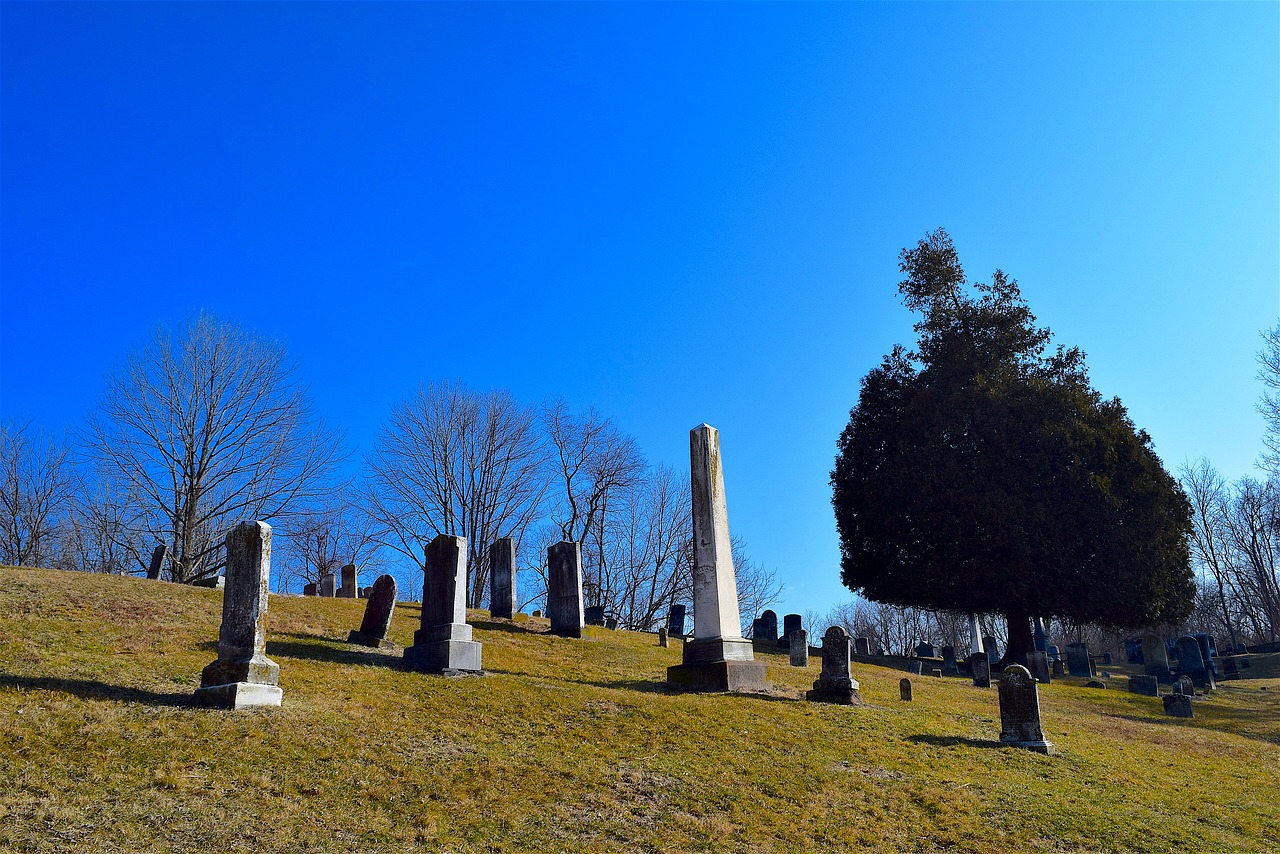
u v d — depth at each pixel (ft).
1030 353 138.21
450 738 41.19
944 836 35.47
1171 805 43.14
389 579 67.62
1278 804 46.16
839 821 35.94
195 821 28.86
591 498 181.27
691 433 67.15
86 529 150.30
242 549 43.65
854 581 139.54
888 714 57.16
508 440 172.96
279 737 37.22
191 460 131.85
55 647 49.16
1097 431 125.39
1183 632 243.40
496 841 30.68
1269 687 114.93
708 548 63.67
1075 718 71.61
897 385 142.72
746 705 53.98
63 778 30.37
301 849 28.17
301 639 63.41
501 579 101.24
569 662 71.46
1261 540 208.13
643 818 34.27
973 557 122.83
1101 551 120.37
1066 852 35.06
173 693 42.37
